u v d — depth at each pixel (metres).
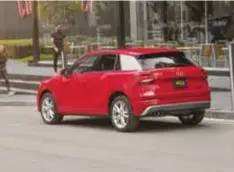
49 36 68.50
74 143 23.53
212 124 27.78
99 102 27.05
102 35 65.12
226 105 31.41
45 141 24.23
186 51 48.97
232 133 24.88
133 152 21.08
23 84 46.66
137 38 60.12
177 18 57.53
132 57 25.81
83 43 62.38
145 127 27.41
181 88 25.64
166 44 54.34
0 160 20.30
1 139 25.03
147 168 18.23
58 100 29.38
